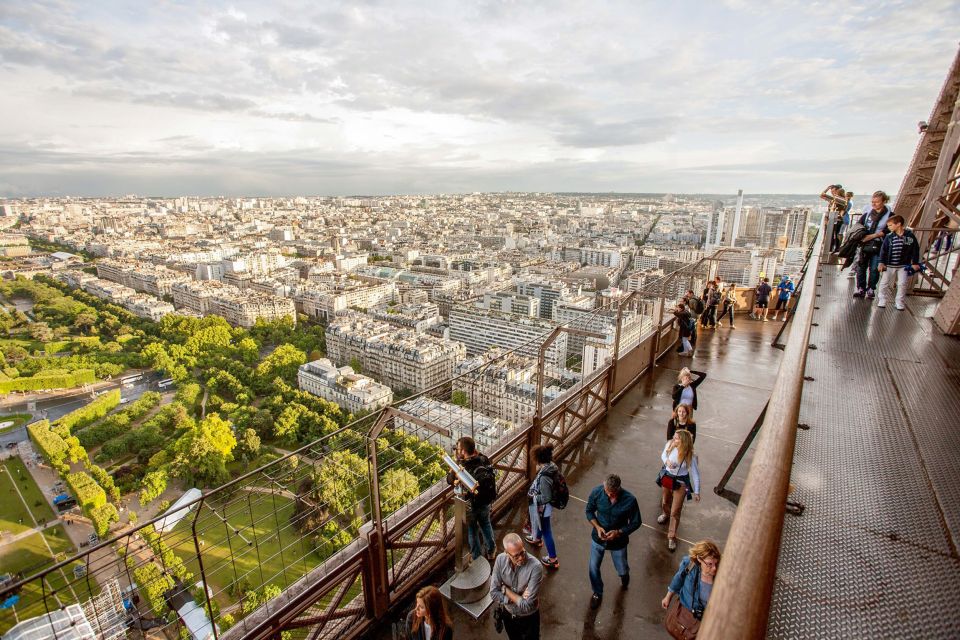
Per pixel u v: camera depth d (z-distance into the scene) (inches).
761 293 1074.7
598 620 349.1
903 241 492.4
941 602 139.7
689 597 271.9
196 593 1013.2
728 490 429.7
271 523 1603.1
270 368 4493.1
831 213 880.9
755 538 93.6
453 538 412.2
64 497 2596.0
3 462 3100.4
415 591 382.6
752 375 753.0
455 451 383.9
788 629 136.3
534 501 383.6
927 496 187.9
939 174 612.7
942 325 414.6
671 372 767.7
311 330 6038.4
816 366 332.8
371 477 343.0
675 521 407.2
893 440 231.6
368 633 354.6
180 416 3368.6
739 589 82.5
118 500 2571.4
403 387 4453.7
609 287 6407.5
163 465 2711.6
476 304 6692.9
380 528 348.5
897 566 154.5
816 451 225.3
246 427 3203.7
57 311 6550.2
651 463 531.8
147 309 6683.1
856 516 178.9
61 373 4313.5
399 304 7224.4
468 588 358.6
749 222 4977.9
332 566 327.3
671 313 850.8
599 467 526.9
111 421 3393.2
